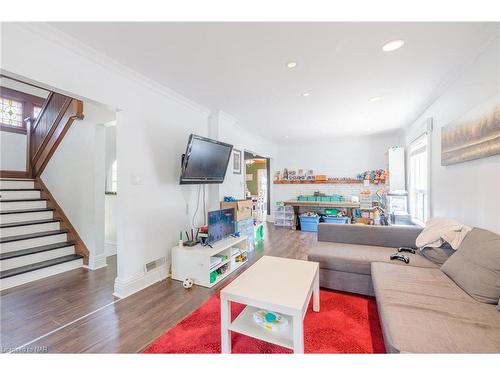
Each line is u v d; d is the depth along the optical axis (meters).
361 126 4.45
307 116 3.78
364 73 2.31
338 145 5.93
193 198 3.36
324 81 2.49
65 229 3.43
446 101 2.55
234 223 3.35
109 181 4.36
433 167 2.94
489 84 1.75
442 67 2.18
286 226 5.98
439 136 2.75
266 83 2.55
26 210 3.37
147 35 1.71
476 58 1.94
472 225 2.01
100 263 3.18
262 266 1.99
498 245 1.49
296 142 6.15
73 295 2.34
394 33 1.69
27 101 4.63
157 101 2.68
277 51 1.92
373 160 5.61
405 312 1.33
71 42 1.77
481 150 1.78
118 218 2.34
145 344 1.62
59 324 1.85
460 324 1.20
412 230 2.62
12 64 1.53
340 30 1.65
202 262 2.58
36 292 2.41
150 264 2.64
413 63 2.12
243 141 4.68
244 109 3.45
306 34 1.70
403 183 4.48
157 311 2.05
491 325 1.18
